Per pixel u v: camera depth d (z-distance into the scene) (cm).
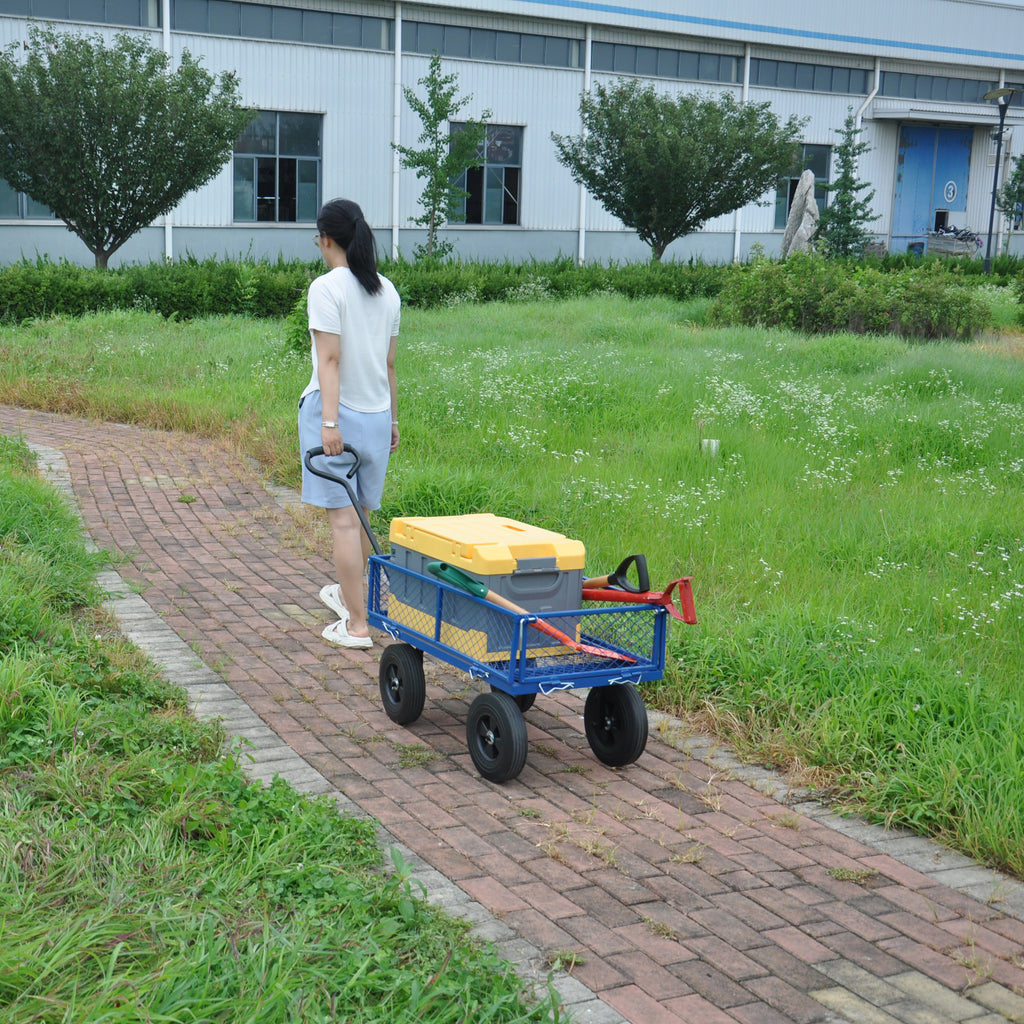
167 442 1092
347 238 555
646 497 843
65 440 1084
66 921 288
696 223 3144
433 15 3069
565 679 430
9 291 1903
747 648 553
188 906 312
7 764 394
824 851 398
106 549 724
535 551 446
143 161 2216
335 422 549
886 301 1911
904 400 1266
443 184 2902
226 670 541
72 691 456
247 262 2369
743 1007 304
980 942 342
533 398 1166
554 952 323
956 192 4347
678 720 514
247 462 1018
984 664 553
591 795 434
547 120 3338
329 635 589
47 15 2531
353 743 470
